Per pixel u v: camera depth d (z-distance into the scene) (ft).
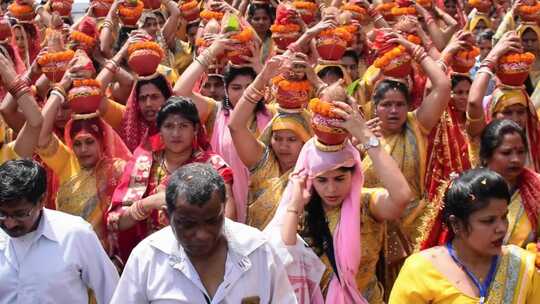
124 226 14.42
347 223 12.96
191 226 9.23
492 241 9.91
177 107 14.60
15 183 10.91
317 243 13.32
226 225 10.03
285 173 15.61
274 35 21.04
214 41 18.35
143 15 26.73
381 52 16.97
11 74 15.33
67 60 17.12
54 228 11.64
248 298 9.86
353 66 24.44
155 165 15.14
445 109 17.20
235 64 18.45
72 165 15.76
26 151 15.46
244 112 15.49
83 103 15.65
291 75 15.56
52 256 11.54
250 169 15.81
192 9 29.81
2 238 11.57
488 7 31.94
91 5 27.45
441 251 10.46
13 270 11.49
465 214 9.96
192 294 9.74
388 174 12.84
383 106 16.55
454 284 10.14
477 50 18.79
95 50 22.67
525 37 24.00
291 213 12.73
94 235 11.94
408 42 16.80
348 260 12.88
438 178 16.74
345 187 13.02
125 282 9.96
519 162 13.53
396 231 15.66
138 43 18.07
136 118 18.21
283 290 10.16
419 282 10.33
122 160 15.88
